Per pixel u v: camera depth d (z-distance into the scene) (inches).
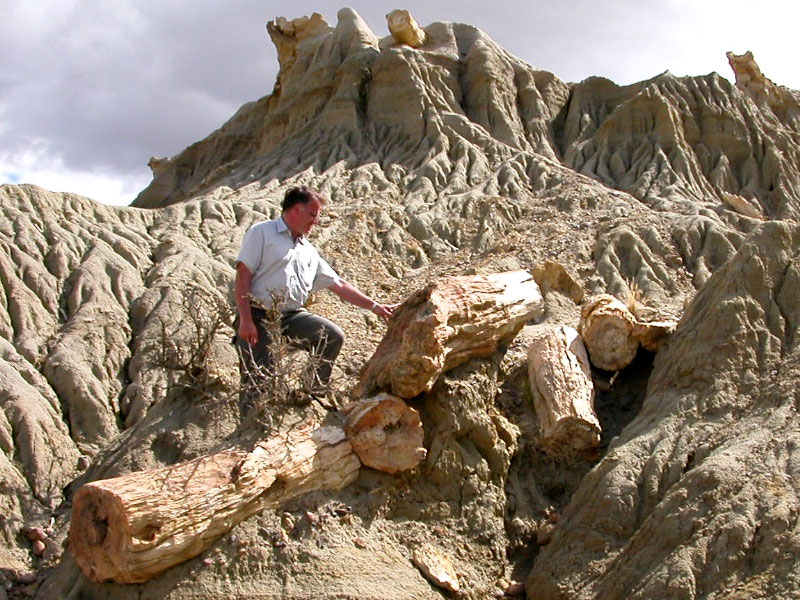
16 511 294.7
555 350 297.4
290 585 218.5
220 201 639.1
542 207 671.1
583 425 274.4
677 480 237.8
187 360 331.0
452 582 233.9
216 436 271.1
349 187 729.6
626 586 215.3
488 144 801.6
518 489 269.4
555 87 944.3
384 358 269.9
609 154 818.8
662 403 271.1
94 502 215.2
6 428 327.9
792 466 220.8
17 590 247.6
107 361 412.8
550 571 233.8
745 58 970.7
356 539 233.9
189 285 483.5
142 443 273.3
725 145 812.0
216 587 215.0
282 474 232.7
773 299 282.7
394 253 597.0
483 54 904.9
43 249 495.8
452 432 262.4
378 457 248.4
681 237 564.7
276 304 252.7
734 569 204.1
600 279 505.7
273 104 1068.5
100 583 218.7
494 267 532.7
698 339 279.3
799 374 254.1
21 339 416.8
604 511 237.3
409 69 857.5
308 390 253.6
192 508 215.9
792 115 973.2
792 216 737.6
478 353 284.8
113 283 477.7
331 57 944.3
